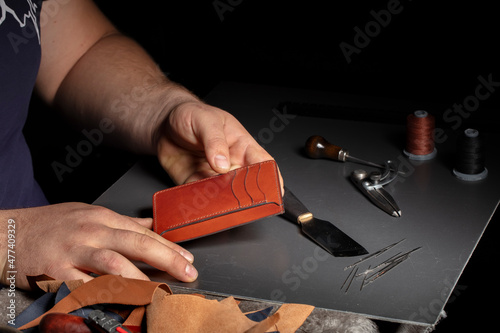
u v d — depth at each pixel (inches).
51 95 71.7
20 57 57.8
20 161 60.3
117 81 67.2
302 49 105.9
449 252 47.7
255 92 74.7
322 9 103.7
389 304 42.6
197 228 48.0
